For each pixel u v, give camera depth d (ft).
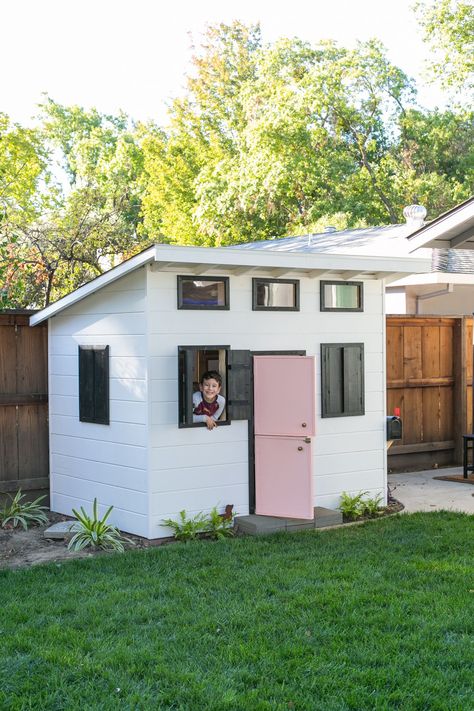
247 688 14.76
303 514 28.25
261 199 112.68
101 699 14.28
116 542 25.96
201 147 129.49
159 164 129.80
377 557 23.56
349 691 14.56
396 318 40.47
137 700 14.23
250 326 29.12
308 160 109.40
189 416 27.48
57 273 79.71
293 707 14.03
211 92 132.57
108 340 28.89
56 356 31.91
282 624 17.81
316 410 30.66
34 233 80.79
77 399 30.71
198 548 25.27
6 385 31.73
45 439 32.68
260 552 24.62
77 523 28.37
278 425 28.66
